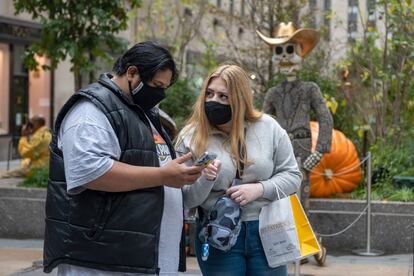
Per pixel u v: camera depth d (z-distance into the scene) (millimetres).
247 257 4305
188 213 4430
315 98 8328
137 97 3543
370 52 12727
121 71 3561
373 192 10016
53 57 10805
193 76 16672
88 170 3270
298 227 4324
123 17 11109
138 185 3342
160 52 3510
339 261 8719
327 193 9977
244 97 4223
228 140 4273
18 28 21359
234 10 19016
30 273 7902
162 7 22547
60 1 10484
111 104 3432
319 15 17641
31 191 10305
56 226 3395
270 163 4277
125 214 3332
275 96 8508
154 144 3568
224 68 4246
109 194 3352
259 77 14273
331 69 16484
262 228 4234
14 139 21984
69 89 24047
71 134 3350
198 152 4230
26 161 12359
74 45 10492
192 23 22500
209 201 4250
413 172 10523
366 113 12562
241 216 4250
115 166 3309
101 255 3309
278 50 8492
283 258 4230
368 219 9094
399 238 9273
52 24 10484
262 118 4363
